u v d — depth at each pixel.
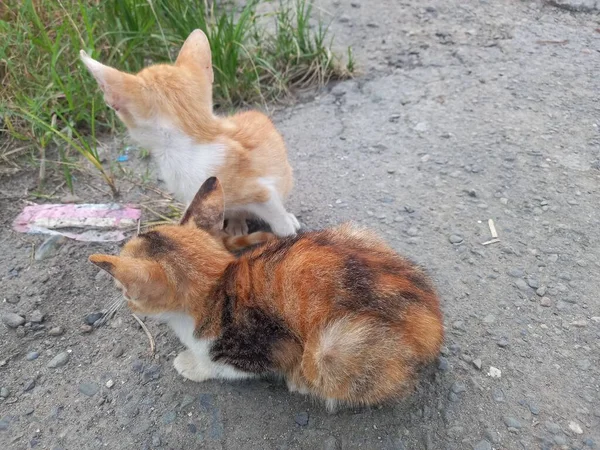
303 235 0.35
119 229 0.47
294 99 0.62
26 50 0.59
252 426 0.33
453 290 0.40
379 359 0.30
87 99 0.56
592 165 0.50
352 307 0.30
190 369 0.36
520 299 0.39
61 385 0.36
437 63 0.65
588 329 0.37
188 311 0.32
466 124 0.56
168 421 0.34
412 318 0.31
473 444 0.32
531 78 0.61
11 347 0.38
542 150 0.52
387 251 0.35
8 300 0.41
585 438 0.32
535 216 0.46
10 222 0.48
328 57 0.63
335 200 0.49
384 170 0.51
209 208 0.34
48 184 0.52
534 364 0.35
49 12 0.62
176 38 0.61
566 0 0.73
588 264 0.42
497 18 0.72
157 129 0.38
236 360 0.33
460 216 0.46
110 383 0.36
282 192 0.43
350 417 0.33
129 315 0.40
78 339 0.39
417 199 0.48
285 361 0.32
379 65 0.65
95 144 0.51
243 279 0.32
